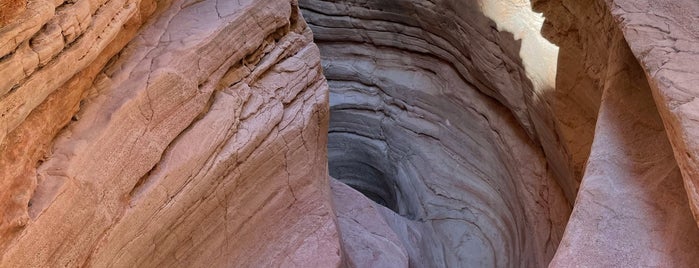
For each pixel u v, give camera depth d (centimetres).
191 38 405
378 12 775
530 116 588
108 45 362
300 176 496
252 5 447
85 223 321
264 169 457
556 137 542
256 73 461
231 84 442
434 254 705
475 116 701
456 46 696
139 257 366
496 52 613
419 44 762
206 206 409
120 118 346
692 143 269
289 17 495
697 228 296
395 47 796
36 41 282
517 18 560
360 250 581
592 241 310
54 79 298
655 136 359
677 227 302
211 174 405
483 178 704
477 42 641
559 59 511
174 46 397
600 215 321
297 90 494
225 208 428
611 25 423
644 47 331
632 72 390
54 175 310
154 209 368
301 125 486
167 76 374
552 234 566
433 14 706
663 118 309
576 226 320
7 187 281
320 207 516
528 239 592
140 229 360
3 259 275
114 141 342
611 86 395
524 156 622
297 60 502
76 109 338
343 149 870
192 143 395
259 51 466
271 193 470
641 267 292
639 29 344
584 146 497
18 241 283
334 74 842
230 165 421
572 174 515
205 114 414
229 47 430
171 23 421
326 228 511
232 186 428
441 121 758
